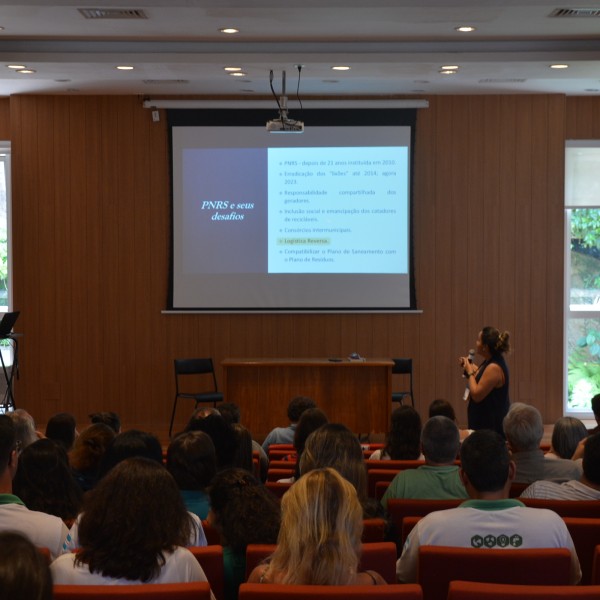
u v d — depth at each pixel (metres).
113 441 3.39
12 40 7.64
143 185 9.78
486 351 6.35
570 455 4.39
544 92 9.63
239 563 2.57
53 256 9.79
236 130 9.78
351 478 3.04
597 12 6.49
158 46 7.69
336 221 9.81
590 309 10.21
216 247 9.82
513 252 9.77
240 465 4.25
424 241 9.81
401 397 9.04
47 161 9.75
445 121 9.76
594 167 10.06
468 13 6.51
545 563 2.26
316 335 9.84
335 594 1.86
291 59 7.71
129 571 1.99
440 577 2.31
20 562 1.13
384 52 7.70
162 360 9.82
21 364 9.81
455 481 3.43
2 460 2.70
